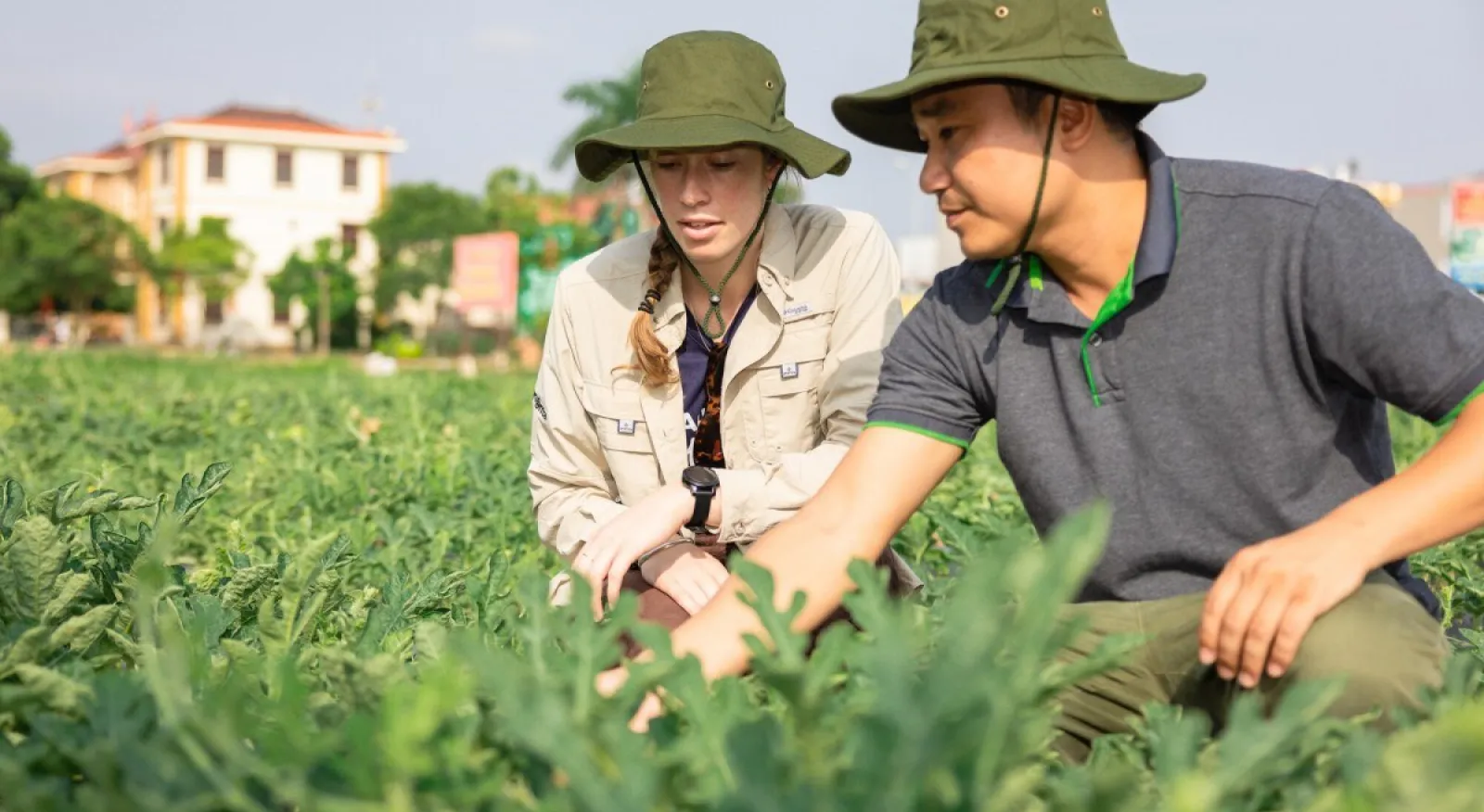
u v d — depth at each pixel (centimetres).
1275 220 228
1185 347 233
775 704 170
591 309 341
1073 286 242
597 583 294
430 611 242
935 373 256
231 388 1346
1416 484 207
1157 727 159
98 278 6322
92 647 193
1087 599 260
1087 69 224
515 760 139
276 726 140
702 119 302
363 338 6756
